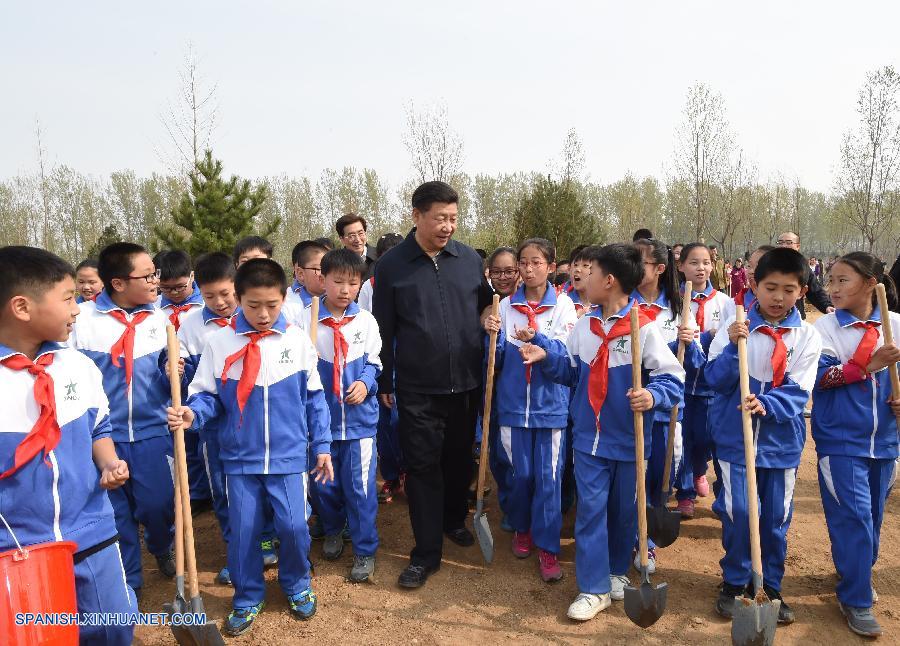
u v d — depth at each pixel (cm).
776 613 289
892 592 374
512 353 416
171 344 310
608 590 355
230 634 335
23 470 238
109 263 371
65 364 259
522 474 406
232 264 423
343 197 4003
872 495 353
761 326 342
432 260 394
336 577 397
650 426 357
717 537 449
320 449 350
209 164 1326
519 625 343
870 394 343
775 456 337
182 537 308
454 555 426
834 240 4553
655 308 419
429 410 392
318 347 411
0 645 215
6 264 237
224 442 342
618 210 3762
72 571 237
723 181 2562
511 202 3841
